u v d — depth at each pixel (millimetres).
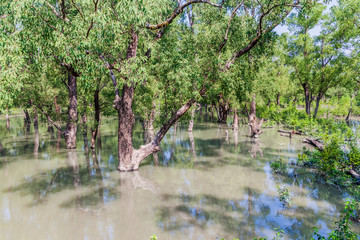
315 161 12844
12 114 59188
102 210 9047
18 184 11914
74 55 9367
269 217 8109
